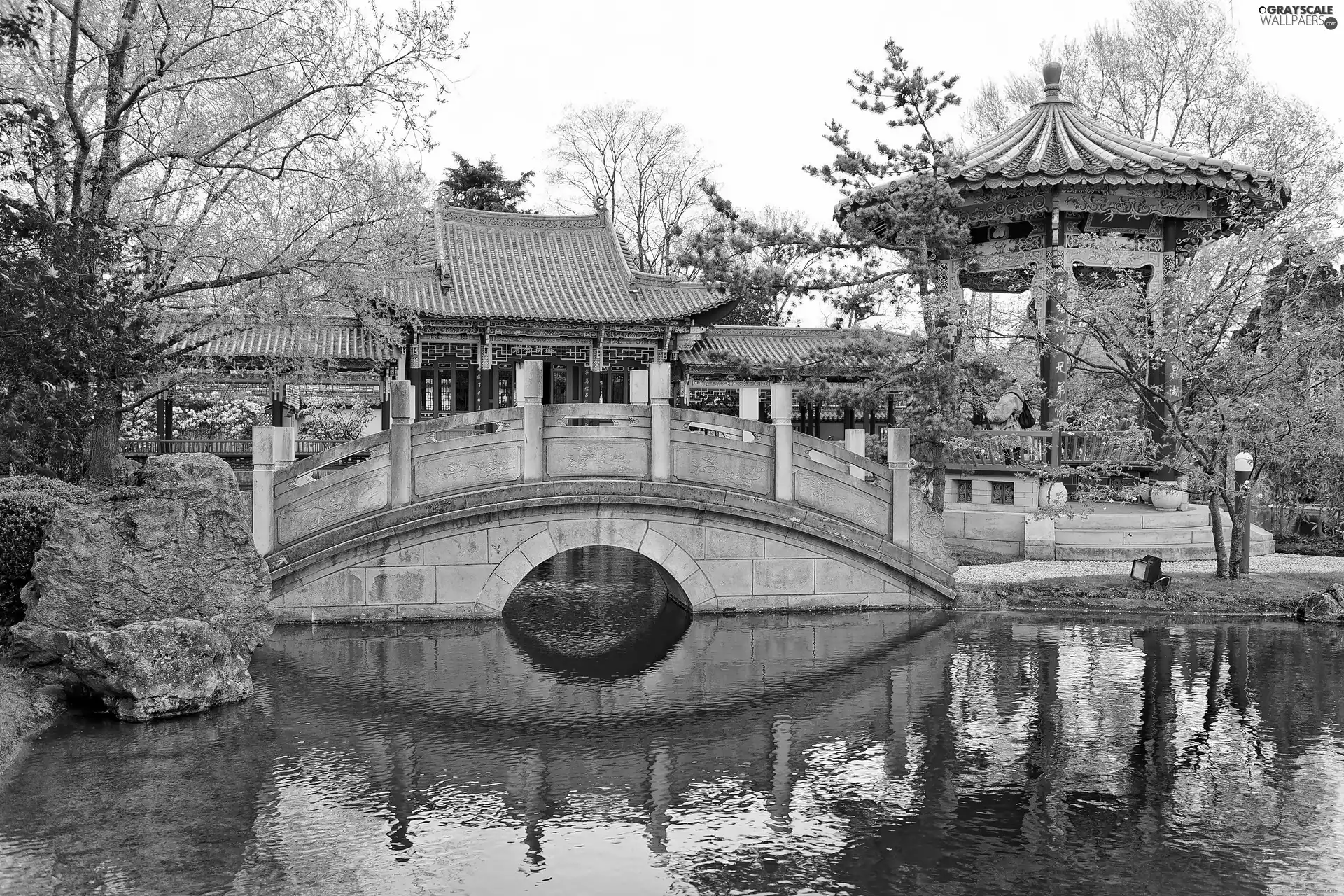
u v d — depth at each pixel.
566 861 8.37
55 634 11.99
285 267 20.98
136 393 22.48
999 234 26.55
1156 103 37.91
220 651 12.55
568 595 21.86
